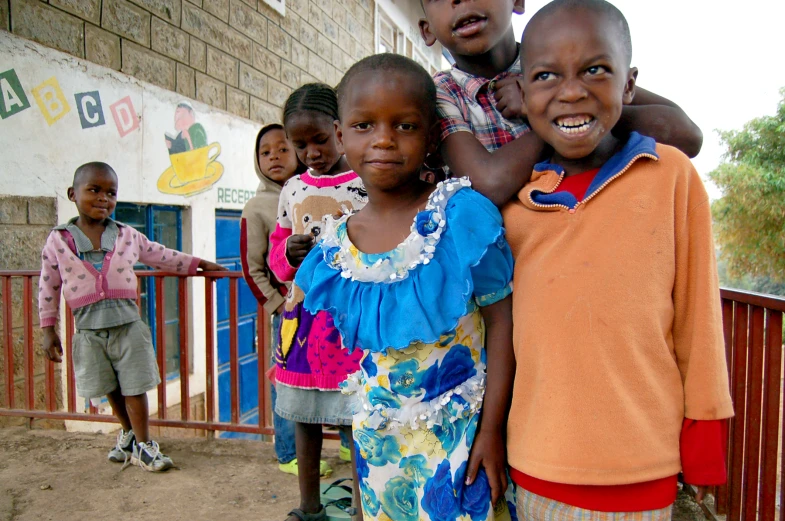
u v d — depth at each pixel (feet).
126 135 16.16
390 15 39.34
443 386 4.76
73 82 14.37
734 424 8.05
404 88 4.61
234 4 21.30
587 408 4.03
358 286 4.84
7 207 12.77
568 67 4.09
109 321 10.36
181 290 12.04
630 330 4.04
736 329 7.95
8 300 12.37
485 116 5.47
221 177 20.85
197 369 19.57
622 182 4.25
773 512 7.17
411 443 4.83
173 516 9.25
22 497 9.84
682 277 4.19
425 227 4.67
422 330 4.49
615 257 4.12
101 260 10.47
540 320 4.26
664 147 4.35
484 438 4.63
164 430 17.92
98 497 9.86
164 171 17.83
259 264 9.64
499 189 4.62
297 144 7.31
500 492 4.58
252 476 10.69
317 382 7.11
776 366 7.02
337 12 30.63
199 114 19.44
